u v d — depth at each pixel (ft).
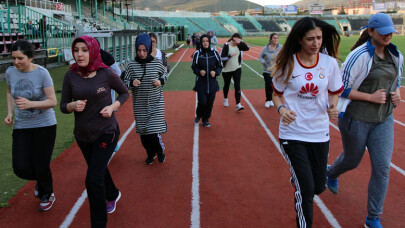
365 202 12.78
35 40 55.21
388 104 10.69
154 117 15.40
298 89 9.45
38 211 12.26
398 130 21.99
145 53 14.90
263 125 23.45
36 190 12.51
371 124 10.74
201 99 21.89
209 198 13.16
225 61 26.48
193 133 21.72
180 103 31.24
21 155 11.25
